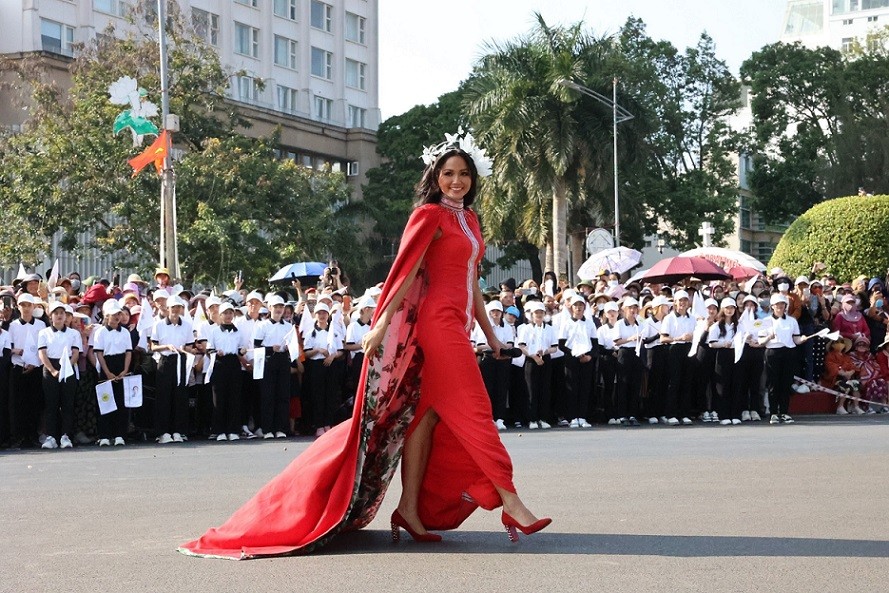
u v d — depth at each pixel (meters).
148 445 14.96
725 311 17.69
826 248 28.20
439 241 6.12
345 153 64.31
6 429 14.78
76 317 15.55
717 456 11.41
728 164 55.50
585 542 6.17
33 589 5.22
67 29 52.16
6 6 51.03
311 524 6.01
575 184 37.41
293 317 17.08
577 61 36.34
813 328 19.16
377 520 7.23
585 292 21.19
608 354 17.92
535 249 54.12
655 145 49.41
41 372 14.98
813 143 56.03
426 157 6.25
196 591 5.09
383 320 5.94
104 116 36.66
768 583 5.06
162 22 27.67
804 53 57.69
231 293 19.03
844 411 19.53
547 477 9.50
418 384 6.14
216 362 15.76
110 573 5.55
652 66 53.47
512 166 36.31
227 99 54.59
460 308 6.14
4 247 36.94
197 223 36.22
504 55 36.59
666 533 6.44
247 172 39.09
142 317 15.93
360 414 5.91
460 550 5.99
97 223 39.59
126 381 14.93
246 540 6.06
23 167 36.59
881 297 20.09
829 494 8.19
